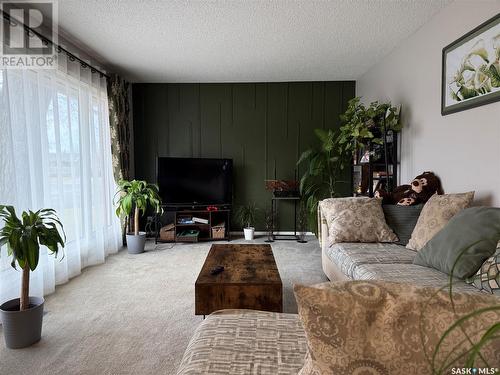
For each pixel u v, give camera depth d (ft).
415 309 1.95
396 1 8.48
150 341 6.61
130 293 9.13
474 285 5.22
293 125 16.57
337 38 10.86
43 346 6.41
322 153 14.69
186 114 16.58
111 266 11.66
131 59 12.74
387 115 12.30
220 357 3.24
